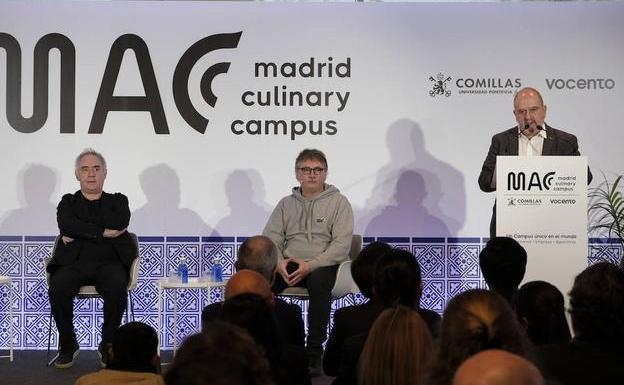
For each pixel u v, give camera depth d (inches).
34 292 321.4
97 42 323.3
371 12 326.0
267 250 195.3
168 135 323.9
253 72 324.8
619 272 130.8
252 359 89.4
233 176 324.5
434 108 325.1
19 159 321.1
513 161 230.1
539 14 325.7
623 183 322.7
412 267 159.5
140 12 323.9
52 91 322.3
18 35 321.7
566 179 229.3
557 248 230.2
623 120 323.9
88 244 293.0
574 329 131.2
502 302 108.5
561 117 324.8
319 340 278.7
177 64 323.9
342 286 286.5
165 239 322.7
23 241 320.8
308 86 325.4
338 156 325.1
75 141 322.3
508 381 71.7
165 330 323.0
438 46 325.7
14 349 320.5
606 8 325.1
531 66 325.1
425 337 113.6
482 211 323.9
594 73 325.1
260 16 325.1
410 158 324.8
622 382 123.1
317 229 296.2
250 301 126.9
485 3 325.7
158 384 129.6
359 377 116.9
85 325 321.7
